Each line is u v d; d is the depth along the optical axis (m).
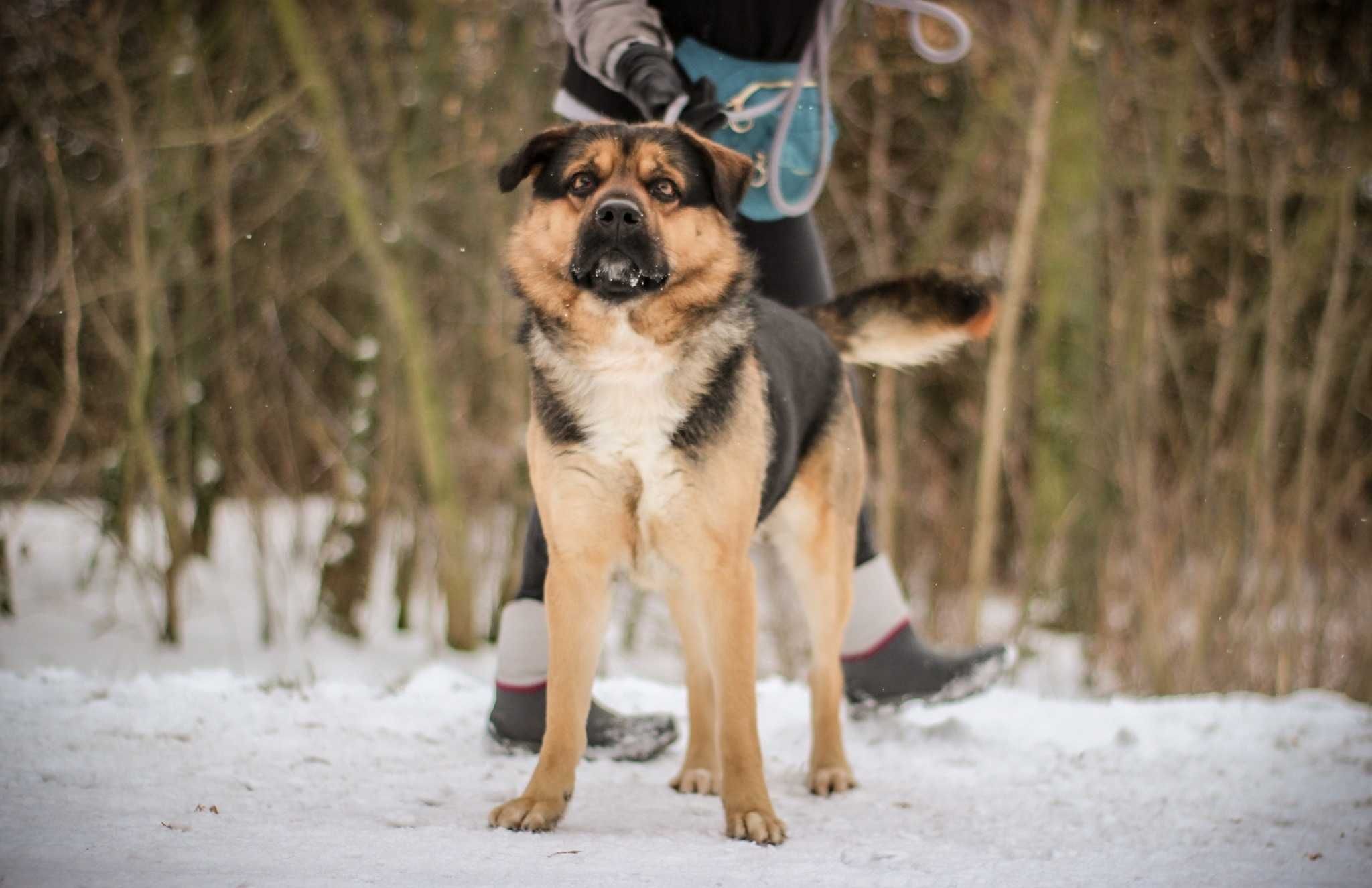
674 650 10.48
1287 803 3.41
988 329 4.17
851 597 3.84
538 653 3.73
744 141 4.11
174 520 8.72
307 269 10.30
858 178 11.00
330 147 8.76
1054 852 2.79
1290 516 9.91
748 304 3.32
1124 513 9.98
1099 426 10.01
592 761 3.87
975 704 4.91
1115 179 10.05
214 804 2.86
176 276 9.10
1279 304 9.62
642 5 3.96
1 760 3.15
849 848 2.77
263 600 9.15
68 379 8.88
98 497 9.96
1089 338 9.91
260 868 2.29
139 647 8.70
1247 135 10.00
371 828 2.73
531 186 3.44
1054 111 9.52
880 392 10.20
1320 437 11.27
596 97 4.05
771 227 4.21
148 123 9.02
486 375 10.61
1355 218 10.77
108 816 2.69
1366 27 9.50
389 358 9.64
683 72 4.07
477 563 10.77
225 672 4.72
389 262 9.01
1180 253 11.29
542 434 3.17
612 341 3.11
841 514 3.79
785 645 9.66
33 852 2.34
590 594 3.11
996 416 9.65
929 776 3.74
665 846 2.72
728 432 3.12
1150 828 3.09
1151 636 9.55
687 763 3.60
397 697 4.45
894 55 10.34
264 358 10.36
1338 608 10.21
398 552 10.12
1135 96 9.87
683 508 3.09
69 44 8.91
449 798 3.14
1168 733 4.35
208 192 9.24
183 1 8.91
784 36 4.10
